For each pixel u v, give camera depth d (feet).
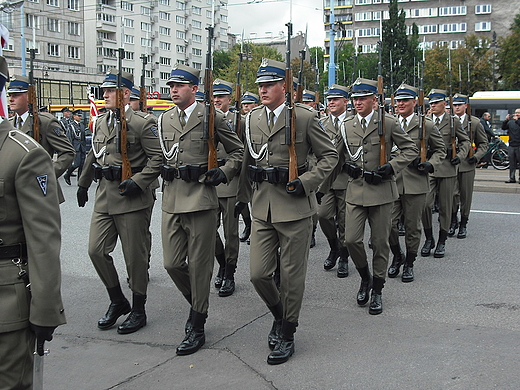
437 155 22.93
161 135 15.55
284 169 13.98
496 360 13.57
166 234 15.33
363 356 14.03
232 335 15.72
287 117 13.93
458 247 26.20
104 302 18.89
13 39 136.77
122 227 16.05
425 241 25.57
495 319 16.56
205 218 14.92
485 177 54.29
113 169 16.03
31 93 18.51
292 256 13.97
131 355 14.43
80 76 151.02
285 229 13.93
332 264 23.11
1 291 8.30
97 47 170.19
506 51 113.91
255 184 14.58
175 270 15.24
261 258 14.17
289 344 14.07
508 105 75.25
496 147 64.95
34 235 8.29
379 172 17.47
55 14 156.04
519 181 48.42
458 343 14.70
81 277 21.88
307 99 29.27
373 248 17.67
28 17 146.10
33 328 8.33
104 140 16.39
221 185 19.58
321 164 14.30
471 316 16.87
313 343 14.96
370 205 17.44
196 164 15.01
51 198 8.56
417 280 21.02
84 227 31.12
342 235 21.94
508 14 218.38
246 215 27.55
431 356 13.91
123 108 15.98
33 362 8.77
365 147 17.92
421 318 16.80
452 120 25.88
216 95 23.88
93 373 13.43
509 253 24.81
